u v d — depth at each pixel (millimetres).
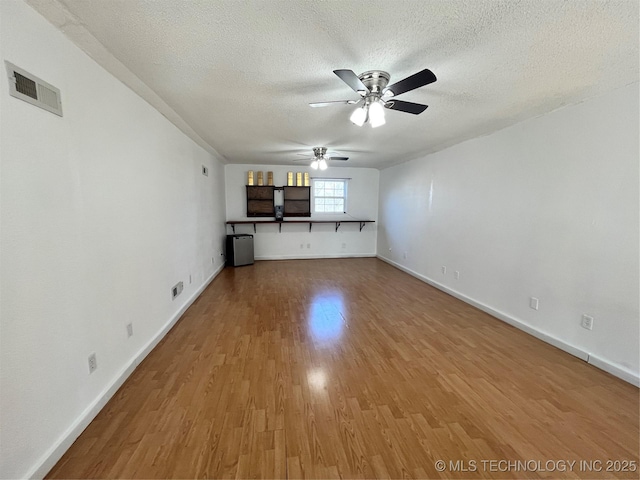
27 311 1216
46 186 1325
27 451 1206
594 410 1742
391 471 1335
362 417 1675
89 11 1297
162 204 2697
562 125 2453
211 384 1974
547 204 2604
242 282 4637
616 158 2072
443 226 4176
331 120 2924
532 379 2057
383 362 2275
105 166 1797
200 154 4012
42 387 1289
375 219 6832
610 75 1878
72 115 1504
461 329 2900
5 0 1131
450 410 1739
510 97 2264
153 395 1851
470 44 1550
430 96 2258
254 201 6191
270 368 2178
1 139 1109
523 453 1438
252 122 3016
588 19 1327
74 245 1510
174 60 1744
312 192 6562
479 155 3445
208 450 1438
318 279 4844
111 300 1852
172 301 2938
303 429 1581
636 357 1989
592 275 2248
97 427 1572
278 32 1458
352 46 1580
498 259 3176
